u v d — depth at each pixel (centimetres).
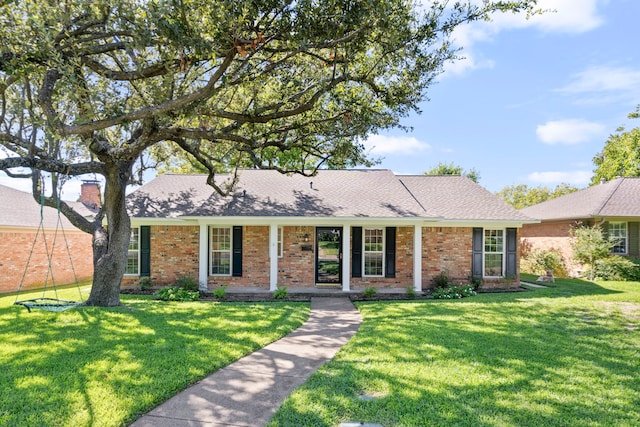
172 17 510
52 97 667
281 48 645
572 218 1845
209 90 578
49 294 1302
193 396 427
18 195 1881
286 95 888
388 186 1548
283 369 522
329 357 579
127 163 997
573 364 525
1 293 1460
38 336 648
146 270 1411
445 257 1427
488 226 1430
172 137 851
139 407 389
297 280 1409
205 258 1320
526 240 2311
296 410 386
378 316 900
